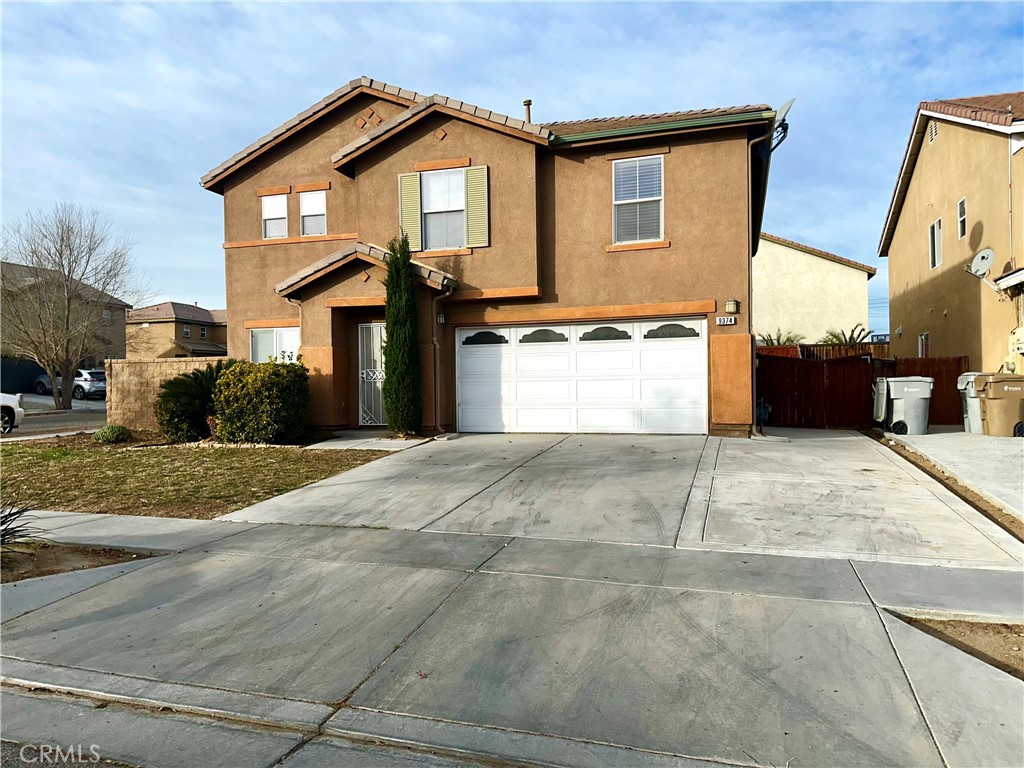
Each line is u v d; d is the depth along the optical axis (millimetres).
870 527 6527
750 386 12195
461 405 13766
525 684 3842
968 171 15617
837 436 12812
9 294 27688
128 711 3770
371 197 13906
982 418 12852
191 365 15031
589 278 13031
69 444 14266
